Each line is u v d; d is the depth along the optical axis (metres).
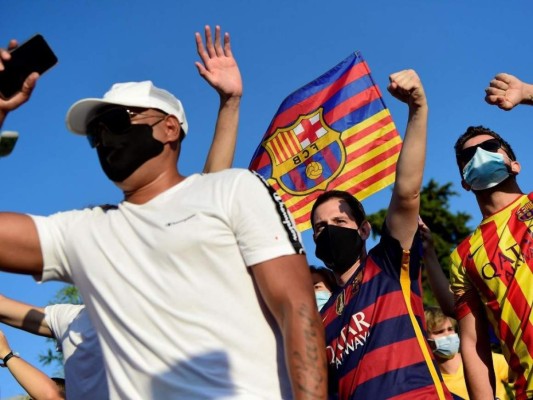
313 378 2.93
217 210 3.15
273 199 3.21
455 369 6.62
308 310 3.02
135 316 3.11
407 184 4.37
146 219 3.20
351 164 6.23
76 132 3.45
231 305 3.09
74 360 4.68
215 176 3.29
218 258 3.11
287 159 6.40
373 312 4.39
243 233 3.12
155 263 3.13
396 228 4.45
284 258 3.09
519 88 4.76
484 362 5.20
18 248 3.28
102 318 3.19
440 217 27.69
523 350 4.84
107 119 3.34
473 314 5.25
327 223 4.80
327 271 5.59
